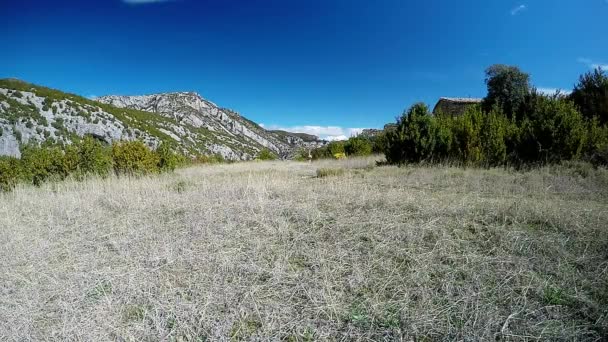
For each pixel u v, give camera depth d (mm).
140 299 2910
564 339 2230
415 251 3639
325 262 3457
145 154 11938
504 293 2770
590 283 2854
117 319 2617
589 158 8727
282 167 15422
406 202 5348
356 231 4238
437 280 3033
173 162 13547
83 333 2428
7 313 2717
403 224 4344
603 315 2441
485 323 2379
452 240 3814
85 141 11117
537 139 9281
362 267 3328
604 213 4488
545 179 7219
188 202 6027
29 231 4809
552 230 4031
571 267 3154
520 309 2545
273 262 3547
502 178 7559
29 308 2793
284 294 2930
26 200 6816
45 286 3188
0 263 3707
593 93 11773
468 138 10820
